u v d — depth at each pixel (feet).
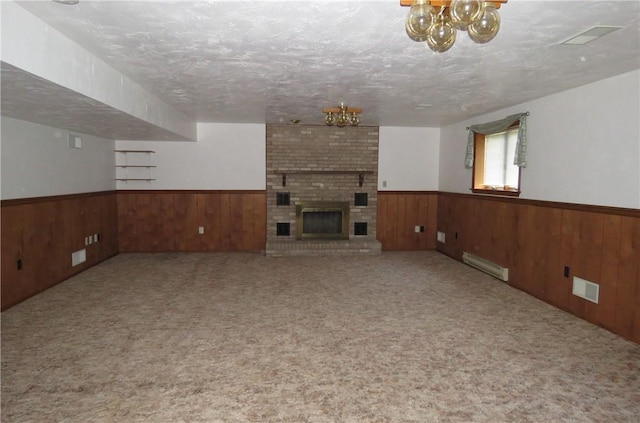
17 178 14.03
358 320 12.74
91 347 10.59
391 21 7.88
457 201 22.18
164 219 23.47
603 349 10.75
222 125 23.43
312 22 7.95
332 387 8.70
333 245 23.25
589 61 10.41
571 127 13.69
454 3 5.78
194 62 10.72
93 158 20.06
